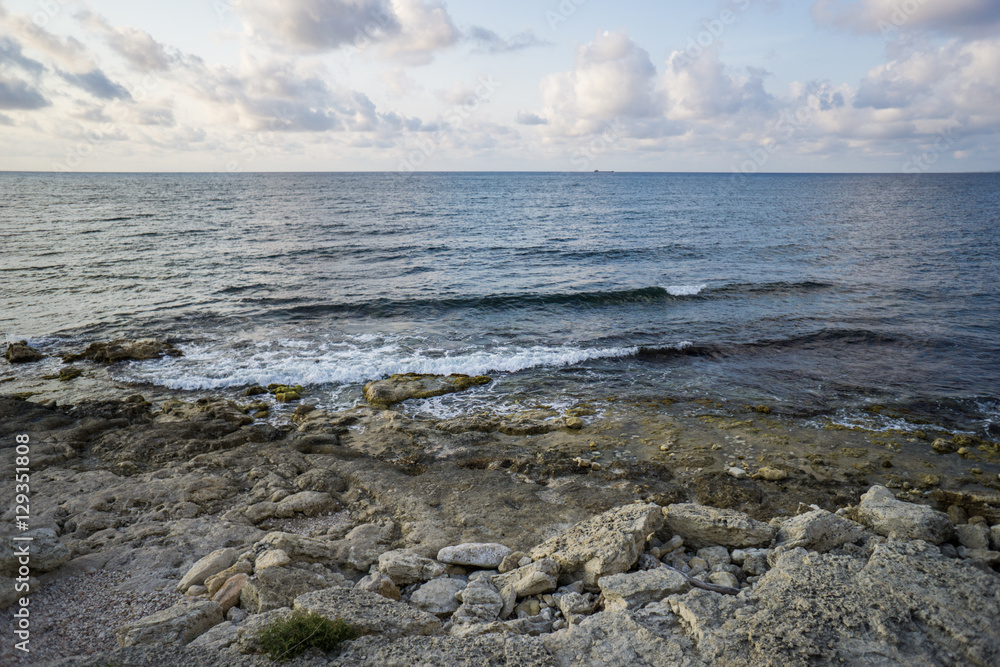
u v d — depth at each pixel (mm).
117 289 23891
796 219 55562
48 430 11398
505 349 17562
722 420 12625
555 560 6566
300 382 14984
